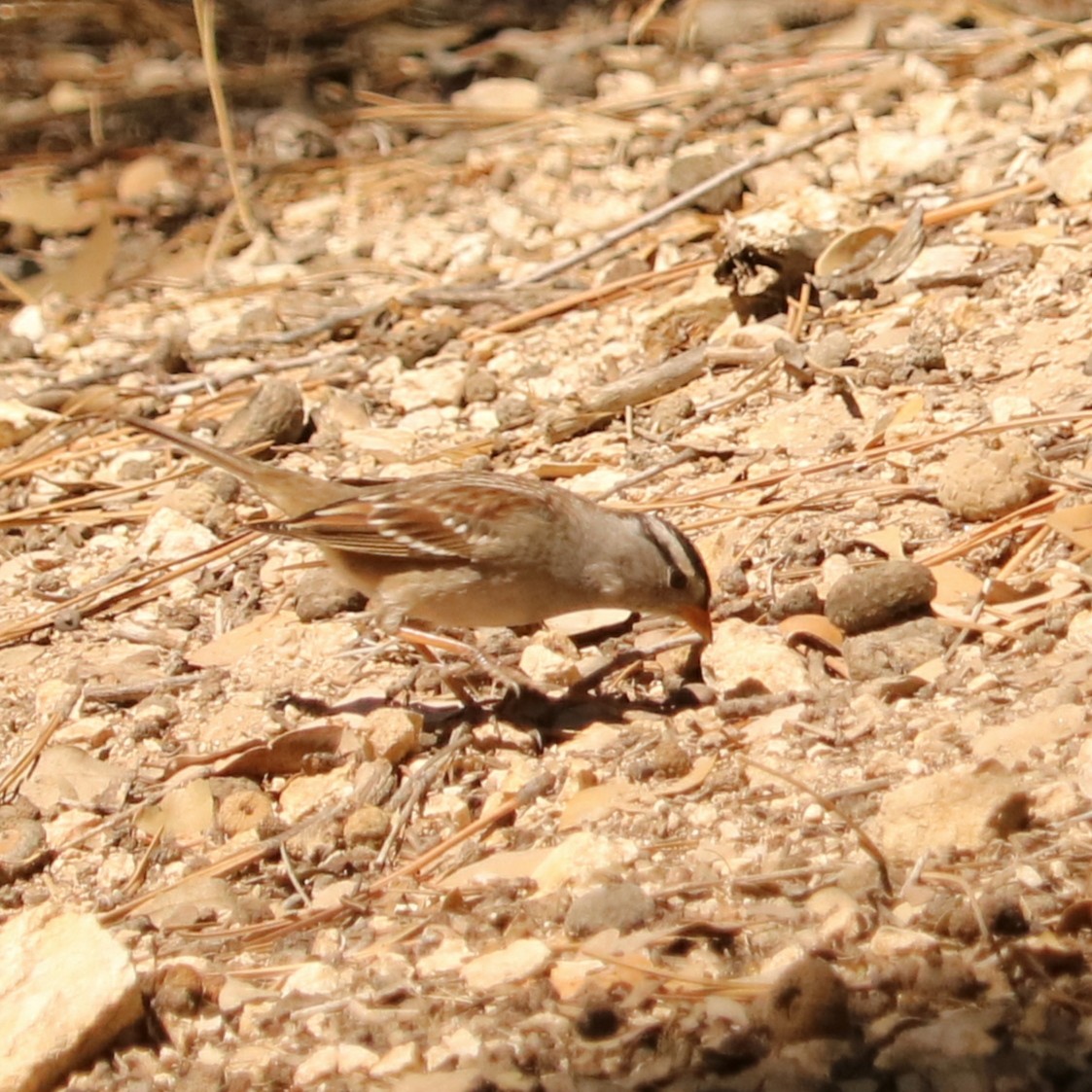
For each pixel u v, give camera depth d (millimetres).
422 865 8281
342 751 9086
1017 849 7480
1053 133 14406
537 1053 6809
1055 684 8547
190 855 8773
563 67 18672
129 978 7379
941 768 8055
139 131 18781
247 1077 7000
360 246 15961
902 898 7297
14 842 8930
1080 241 12695
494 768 8930
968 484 10023
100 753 9695
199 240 16750
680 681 9336
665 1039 6734
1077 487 10016
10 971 7453
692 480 11289
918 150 14742
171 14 20141
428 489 9305
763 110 16938
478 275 14922
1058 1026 6480
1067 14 17672
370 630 10406
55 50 20312
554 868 7867
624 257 14438
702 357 12359
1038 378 11320
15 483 12891
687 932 7277
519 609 9289
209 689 10078
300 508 9961
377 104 19016
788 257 12859
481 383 12977
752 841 7891
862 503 10477
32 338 15211
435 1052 6941
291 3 20109
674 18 19688
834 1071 6441
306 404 13320
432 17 20359
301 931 8008
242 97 19234
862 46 18078
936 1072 6355
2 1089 7109
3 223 17578
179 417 13445
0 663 10672
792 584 9930
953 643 9094
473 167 17094
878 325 12391
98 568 11633
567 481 11625
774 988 6746
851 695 8836
